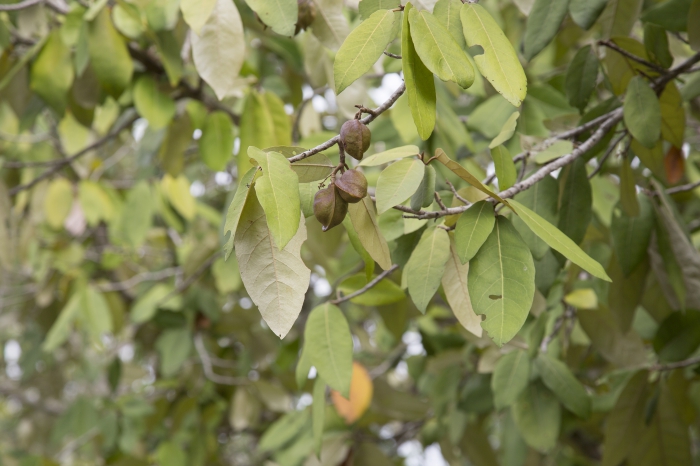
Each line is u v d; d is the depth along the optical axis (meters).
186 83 1.82
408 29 1.08
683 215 2.46
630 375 1.47
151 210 2.35
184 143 1.91
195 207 2.64
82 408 2.67
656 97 1.30
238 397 2.60
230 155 1.77
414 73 1.09
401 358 2.47
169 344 2.52
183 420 2.63
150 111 1.76
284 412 2.85
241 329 2.67
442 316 2.38
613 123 1.30
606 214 1.77
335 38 1.35
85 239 3.09
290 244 1.10
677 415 1.49
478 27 1.12
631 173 1.37
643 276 1.43
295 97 2.45
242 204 1.07
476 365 1.98
